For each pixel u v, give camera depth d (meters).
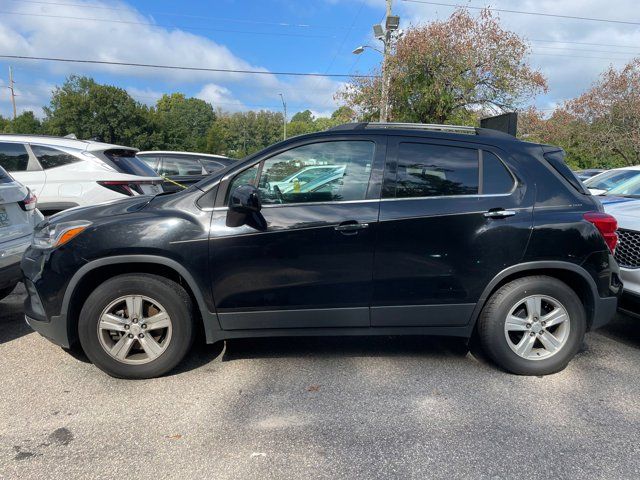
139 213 3.23
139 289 3.18
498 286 3.42
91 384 3.24
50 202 5.86
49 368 3.47
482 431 2.72
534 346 3.48
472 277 3.30
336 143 3.36
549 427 2.78
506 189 3.35
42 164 5.98
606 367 3.63
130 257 3.13
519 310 3.42
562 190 3.41
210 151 74.44
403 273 3.27
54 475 2.30
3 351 3.76
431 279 3.29
